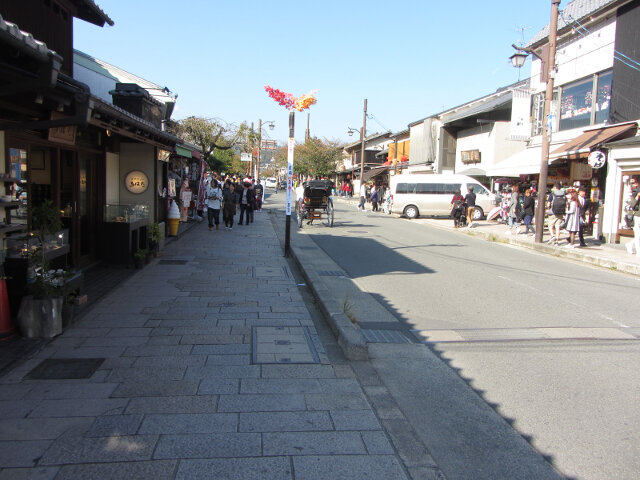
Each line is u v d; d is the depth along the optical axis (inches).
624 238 603.5
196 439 138.6
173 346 213.0
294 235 670.5
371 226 837.2
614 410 171.6
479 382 195.3
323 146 2314.2
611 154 606.9
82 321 244.8
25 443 133.6
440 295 343.0
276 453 133.6
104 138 395.5
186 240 574.6
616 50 637.9
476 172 1127.6
